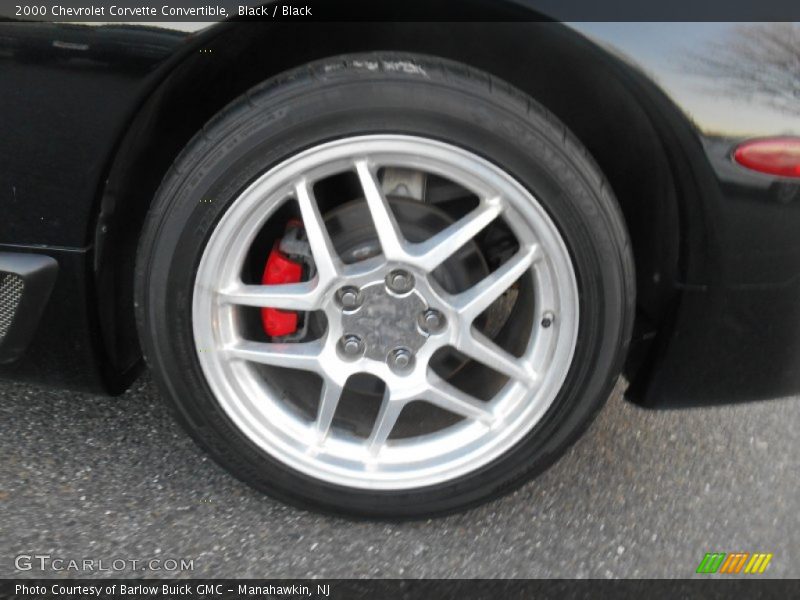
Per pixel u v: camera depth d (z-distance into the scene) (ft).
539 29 5.38
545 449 6.38
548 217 5.66
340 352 6.23
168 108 5.72
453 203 6.26
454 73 5.41
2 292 6.00
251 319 6.42
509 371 6.23
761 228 5.61
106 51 5.25
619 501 7.01
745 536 6.72
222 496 6.88
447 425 6.86
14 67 5.31
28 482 6.84
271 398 6.48
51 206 5.68
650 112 5.47
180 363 6.07
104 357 6.36
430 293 5.98
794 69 5.28
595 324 5.93
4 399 7.73
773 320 5.98
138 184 6.08
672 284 6.07
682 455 7.55
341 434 6.61
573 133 5.85
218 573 6.16
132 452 7.25
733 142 5.36
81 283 5.91
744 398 6.41
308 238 5.85
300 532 6.59
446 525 6.73
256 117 5.42
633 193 6.17
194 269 5.79
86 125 5.43
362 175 5.65
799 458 7.57
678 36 5.23
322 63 5.46
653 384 6.43
